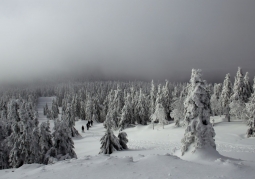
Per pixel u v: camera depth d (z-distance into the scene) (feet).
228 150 74.69
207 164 34.78
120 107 211.82
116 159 36.06
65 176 28.30
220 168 30.50
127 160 35.22
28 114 81.82
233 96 154.30
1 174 38.09
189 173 28.04
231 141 98.48
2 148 84.02
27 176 30.09
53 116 303.68
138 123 200.13
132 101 217.36
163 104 193.88
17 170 40.37
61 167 33.60
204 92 49.03
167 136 127.75
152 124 181.47
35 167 42.27
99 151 93.71
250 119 108.88
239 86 152.97
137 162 34.01
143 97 201.87
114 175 27.84
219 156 46.01
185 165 31.83
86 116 252.62
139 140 124.88
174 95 222.89
